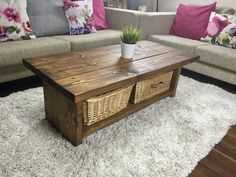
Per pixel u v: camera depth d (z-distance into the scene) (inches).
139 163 49.9
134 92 63.1
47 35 90.7
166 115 68.7
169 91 76.7
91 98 49.9
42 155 49.6
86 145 53.7
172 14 108.8
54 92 53.0
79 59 60.5
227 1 110.1
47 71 51.8
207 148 56.5
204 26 100.7
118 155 51.6
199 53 89.4
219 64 85.0
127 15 102.3
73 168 47.1
